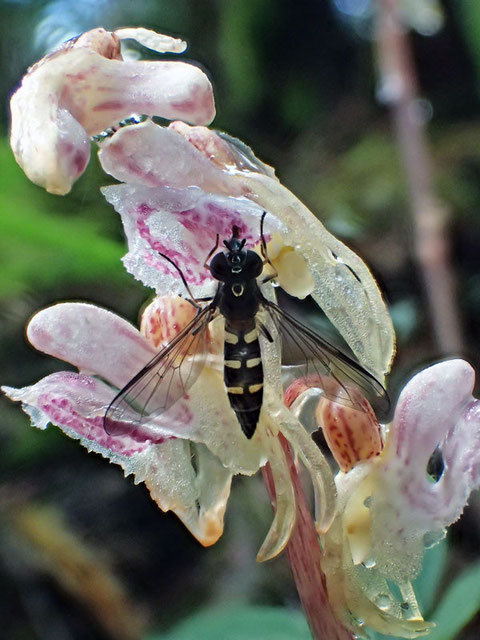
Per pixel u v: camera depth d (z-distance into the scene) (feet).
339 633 0.28
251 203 0.27
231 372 0.28
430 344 0.59
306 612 0.28
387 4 0.44
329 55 0.77
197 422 0.28
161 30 0.75
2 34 0.74
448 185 0.68
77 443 0.62
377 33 0.45
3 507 0.60
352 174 0.69
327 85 0.78
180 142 0.27
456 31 0.73
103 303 0.58
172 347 0.28
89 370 0.28
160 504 0.29
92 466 0.63
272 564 0.59
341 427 0.28
